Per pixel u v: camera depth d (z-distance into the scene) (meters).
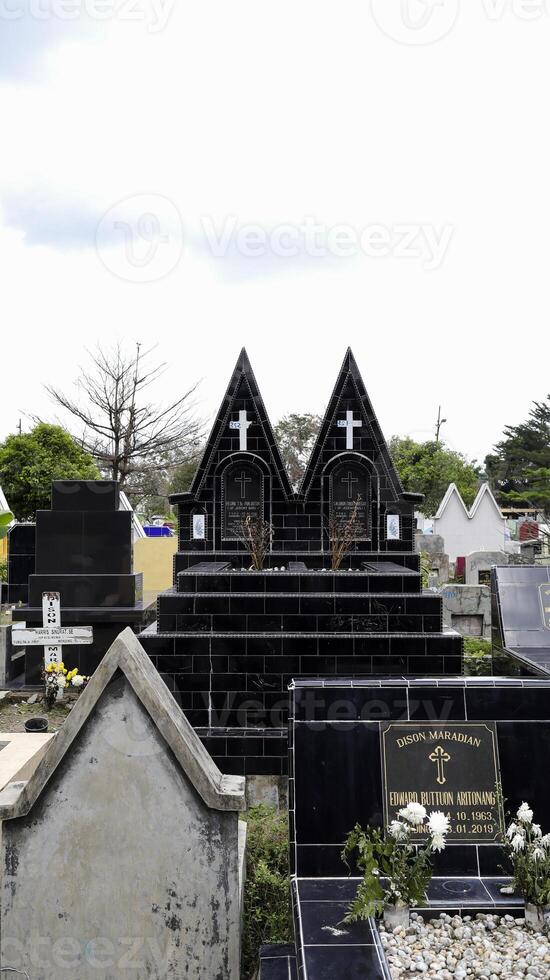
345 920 4.73
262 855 6.25
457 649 8.87
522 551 25.88
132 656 4.65
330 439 11.91
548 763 5.61
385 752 5.61
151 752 4.61
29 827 4.63
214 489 11.88
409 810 4.89
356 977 4.16
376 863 4.83
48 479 29.55
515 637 10.27
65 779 4.62
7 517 5.31
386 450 11.91
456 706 5.69
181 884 4.60
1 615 15.46
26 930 4.63
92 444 34.81
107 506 13.73
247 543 11.50
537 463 37.12
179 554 11.59
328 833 5.46
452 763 5.59
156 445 34.34
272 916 5.47
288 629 9.01
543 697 5.68
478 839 5.43
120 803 4.61
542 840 4.93
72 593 13.62
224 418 11.88
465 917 4.92
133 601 13.64
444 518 30.11
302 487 12.01
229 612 9.00
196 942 4.61
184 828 4.61
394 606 9.05
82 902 4.62
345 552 11.75
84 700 4.62
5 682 12.92
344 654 8.84
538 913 4.76
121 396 33.97
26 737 9.43
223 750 8.53
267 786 8.50
